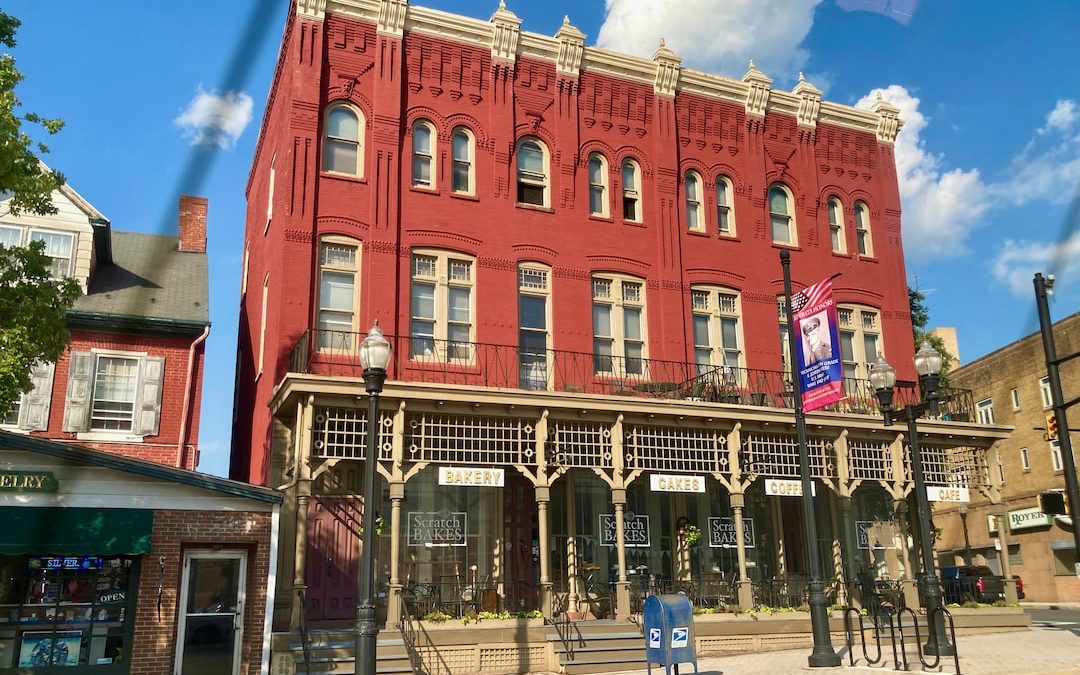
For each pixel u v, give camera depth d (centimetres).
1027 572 3509
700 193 2206
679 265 2106
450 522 1750
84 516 1257
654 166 2147
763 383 2127
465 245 1902
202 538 1332
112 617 1281
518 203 1980
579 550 1856
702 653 1653
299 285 1742
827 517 2123
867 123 2466
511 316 1905
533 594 1777
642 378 1997
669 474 1856
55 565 1271
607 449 1750
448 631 1483
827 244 2322
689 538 1891
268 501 1377
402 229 1858
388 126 1886
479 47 2016
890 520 2203
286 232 1753
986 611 1908
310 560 1622
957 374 2630
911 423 1505
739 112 2291
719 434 1859
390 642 1428
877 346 2331
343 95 1875
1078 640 1638
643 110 2170
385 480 1711
